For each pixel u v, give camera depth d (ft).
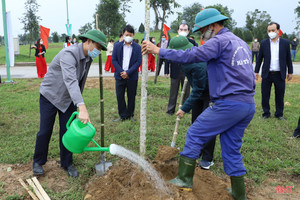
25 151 13.37
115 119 18.84
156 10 31.37
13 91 28.30
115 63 17.74
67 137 9.14
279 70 18.54
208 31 9.33
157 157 11.91
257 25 158.81
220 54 8.57
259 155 13.60
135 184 9.86
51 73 10.44
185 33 17.87
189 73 10.91
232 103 8.53
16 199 9.86
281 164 12.59
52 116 10.88
